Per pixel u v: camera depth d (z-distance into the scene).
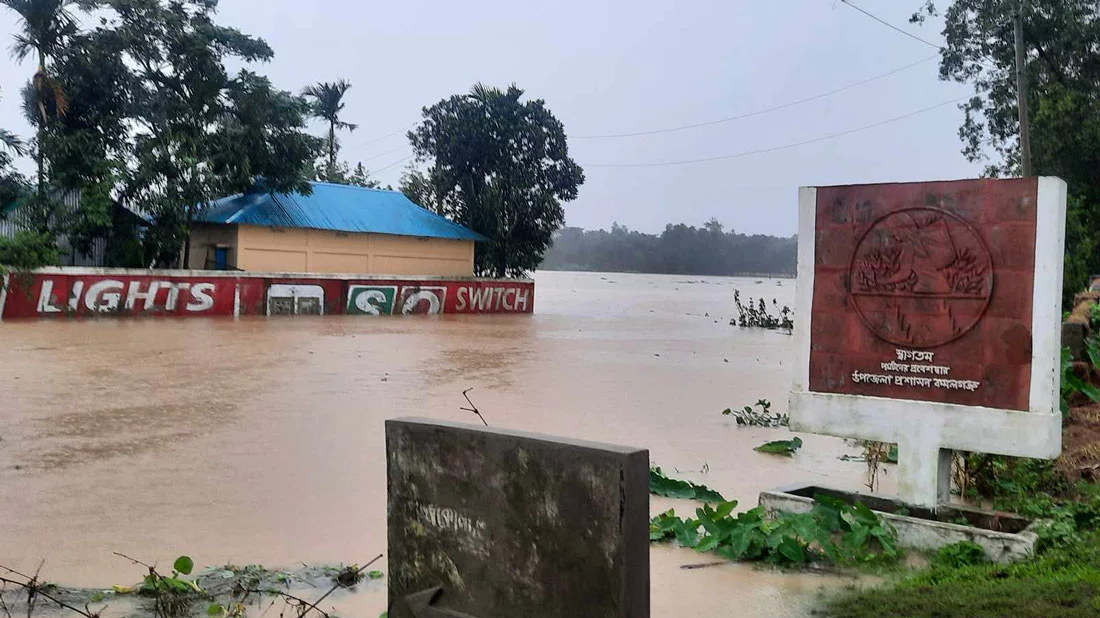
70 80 29.88
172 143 31.22
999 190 6.79
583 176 44.78
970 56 33.38
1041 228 6.61
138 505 7.80
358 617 5.37
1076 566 5.59
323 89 51.50
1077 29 30.34
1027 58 32.34
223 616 5.25
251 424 11.70
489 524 4.12
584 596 3.75
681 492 8.56
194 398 13.65
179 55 31.45
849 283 7.51
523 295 41.84
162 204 31.39
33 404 12.73
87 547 6.64
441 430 4.33
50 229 30.59
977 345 6.89
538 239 44.22
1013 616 4.70
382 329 28.88
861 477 9.50
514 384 16.31
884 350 7.34
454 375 17.41
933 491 7.07
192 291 31.42
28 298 27.66
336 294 35.38
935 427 7.05
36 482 8.51
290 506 7.88
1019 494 7.63
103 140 31.23
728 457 10.48
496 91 43.25
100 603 5.49
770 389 16.89
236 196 38.72
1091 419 9.61
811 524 6.55
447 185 43.84
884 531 6.64
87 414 12.10
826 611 5.38
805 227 7.73
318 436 11.02
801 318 7.74
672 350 24.72
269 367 17.72
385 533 7.15
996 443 6.77
